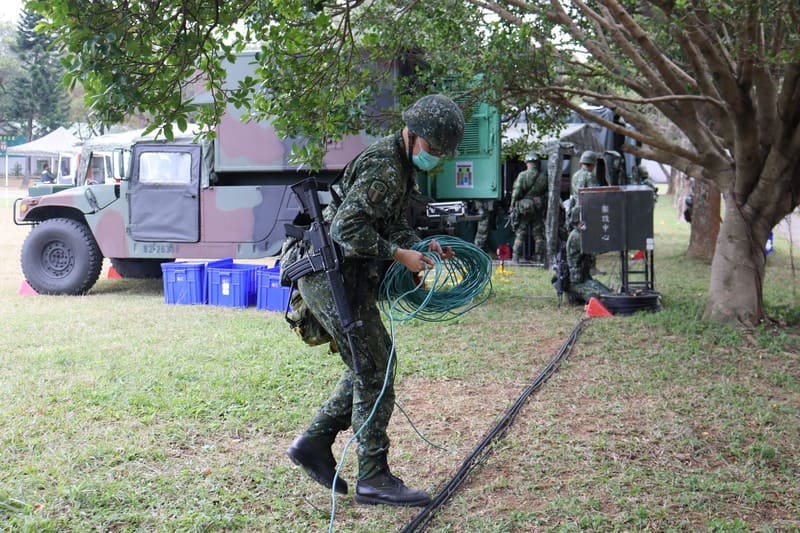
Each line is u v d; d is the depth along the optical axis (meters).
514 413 4.96
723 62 6.67
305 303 3.59
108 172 11.31
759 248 7.65
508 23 7.62
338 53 5.18
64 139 35.22
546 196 13.17
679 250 16.47
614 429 4.66
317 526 3.37
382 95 9.01
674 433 4.57
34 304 9.55
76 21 3.59
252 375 5.79
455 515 3.48
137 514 3.41
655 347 6.85
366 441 3.54
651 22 7.70
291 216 9.80
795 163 7.38
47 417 4.80
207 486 3.75
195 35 4.08
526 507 3.58
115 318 8.45
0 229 21.56
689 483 3.82
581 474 3.96
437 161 3.34
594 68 7.85
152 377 5.73
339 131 7.36
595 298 8.56
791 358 6.42
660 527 3.36
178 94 4.08
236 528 3.34
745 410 5.02
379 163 3.31
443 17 7.31
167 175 10.13
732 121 7.15
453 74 7.61
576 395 5.42
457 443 4.43
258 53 4.93
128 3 3.74
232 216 9.98
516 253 13.45
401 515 3.46
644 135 8.06
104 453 4.17
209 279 9.59
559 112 8.41
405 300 3.83
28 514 3.39
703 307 8.56
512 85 7.43
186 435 4.50
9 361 6.29
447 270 3.81
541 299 9.72
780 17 6.19
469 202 10.61
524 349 6.86
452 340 7.27
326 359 6.36
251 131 9.77
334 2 5.02
